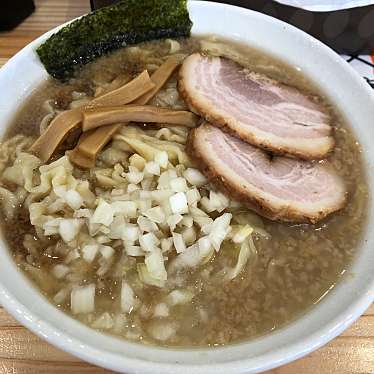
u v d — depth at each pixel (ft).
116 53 0.76
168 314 0.52
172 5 0.74
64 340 0.43
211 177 0.60
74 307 0.51
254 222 0.59
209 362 0.45
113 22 0.73
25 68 0.68
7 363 0.51
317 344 0.45
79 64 0.73
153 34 0.77
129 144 0.63
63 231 0.54
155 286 0.53
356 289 0.51
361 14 0.78
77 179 0.60
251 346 0.48
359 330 0.55
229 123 0.64
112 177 0.60
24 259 0.54
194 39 0.79
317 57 0.73
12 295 0.46
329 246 0.58
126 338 0.49
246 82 0.70
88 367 0.51
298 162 0.64
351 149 0.66
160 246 0.54
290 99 0.69
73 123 0.61
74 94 0.70
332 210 0.59
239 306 0.53
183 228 0.56
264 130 0.65
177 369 0.42
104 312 0.51
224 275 0.55
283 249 0.57
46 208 0.57
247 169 0.61
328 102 0.71
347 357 0.53
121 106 0.64
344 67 0.70
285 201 0.59
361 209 0.61
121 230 0.54
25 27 0.88
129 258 0.54
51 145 0.61
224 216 0.56
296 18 0.81
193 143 0.62
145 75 0.67
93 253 0.54
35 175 0.60
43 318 0.46
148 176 0.59
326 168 0.64
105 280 0.53
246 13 0.76
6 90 0.66
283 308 0.53
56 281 0.53
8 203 0.58
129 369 0.42
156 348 0.48
